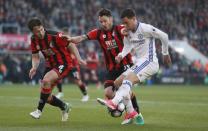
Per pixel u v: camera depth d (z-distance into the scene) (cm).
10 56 7988
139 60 2416
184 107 3656
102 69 8150
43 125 2438
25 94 4975
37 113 2525
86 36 2547
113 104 2259
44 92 2500
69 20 9388
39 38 2516
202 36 9950
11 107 3459
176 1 10512
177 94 5441
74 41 2538
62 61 2555
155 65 2412
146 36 2400
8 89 5919
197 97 4944
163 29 9825
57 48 2534
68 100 4325
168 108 3547
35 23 2456
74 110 3312
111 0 10194
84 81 6994
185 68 8706
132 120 2548
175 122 2633
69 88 6562
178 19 10181
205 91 6197
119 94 2291
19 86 6806
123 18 2358
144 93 5566
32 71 2591
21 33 8738
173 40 9219
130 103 2486
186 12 10362
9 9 9219
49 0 9738
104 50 2569
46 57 2573
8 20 8919
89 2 10012
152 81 8506
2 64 7850
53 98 2606
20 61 7925
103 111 3244
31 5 9538
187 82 8638
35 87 6519
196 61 8744
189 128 2358
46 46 2525
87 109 3388
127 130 2262
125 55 2456
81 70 7344
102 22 2495
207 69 8631
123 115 2923
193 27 10100
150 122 2620
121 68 2559
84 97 4297
